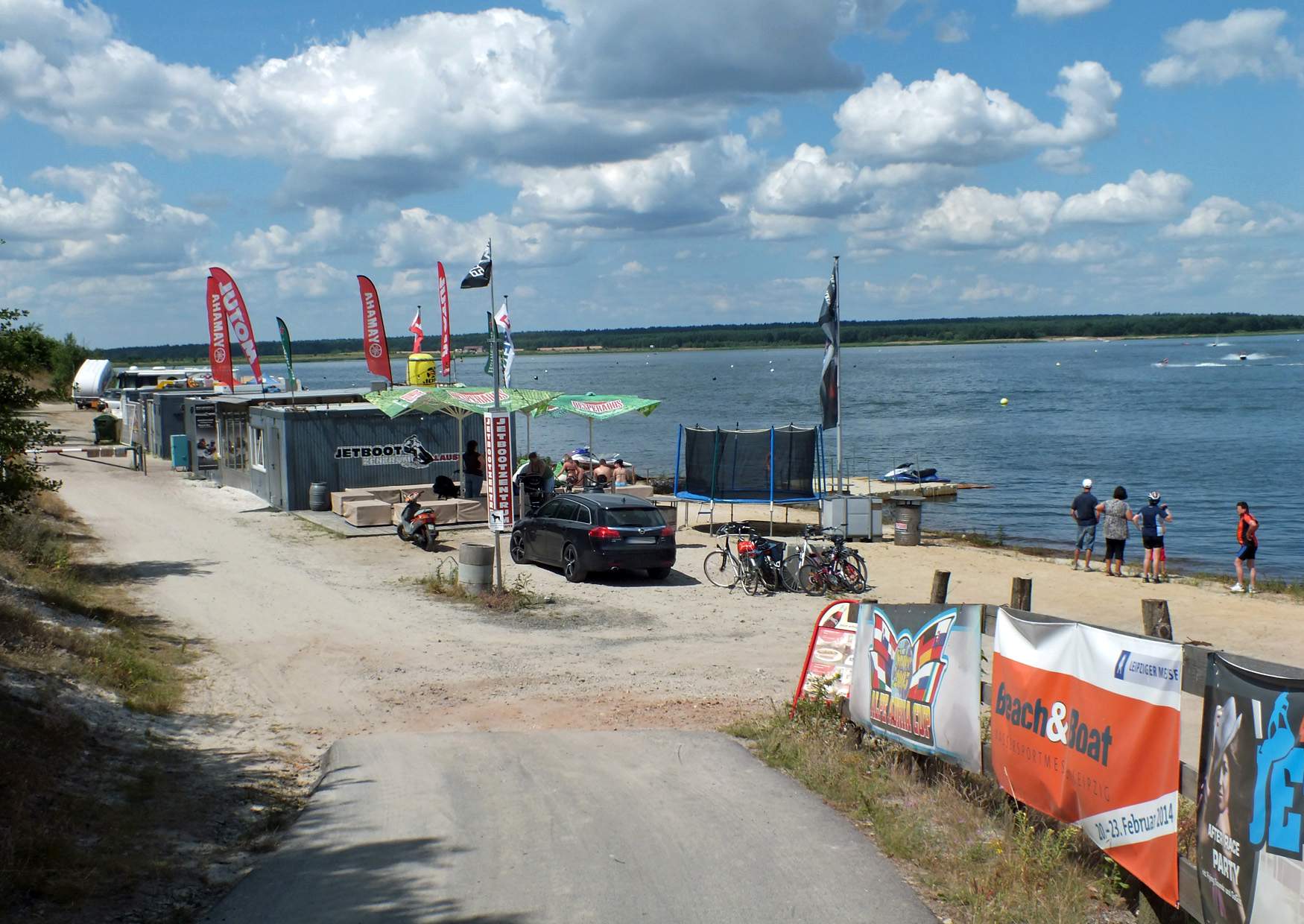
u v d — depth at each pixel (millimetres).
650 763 8766
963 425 70375
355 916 5664
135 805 7492
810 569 19438
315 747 9781
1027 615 6688
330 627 15492
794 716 9891
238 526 25547
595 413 29719
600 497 20516
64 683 10062
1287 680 4418
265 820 7488
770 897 5941
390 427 29203
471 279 17766
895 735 8414
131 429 47656
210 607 16656
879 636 8789
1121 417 74875
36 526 20047
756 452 27156
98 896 5848
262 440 30094
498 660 13695
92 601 15750
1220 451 53438
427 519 22859
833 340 27547
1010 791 6809
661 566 19953
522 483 26703
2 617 11539
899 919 5676
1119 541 22250
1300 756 4305
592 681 12633
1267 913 4473
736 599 18703
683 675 13031
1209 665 5012
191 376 50844
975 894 5961
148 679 11570
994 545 27531
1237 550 28547
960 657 7508
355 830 7062
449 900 5867
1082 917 5664
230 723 10445
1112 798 5715
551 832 7008
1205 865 4973
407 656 13789
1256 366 151625
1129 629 16984
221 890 6141
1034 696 6523
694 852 6652
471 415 30219
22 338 14023
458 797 7809
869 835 7055
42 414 62656
